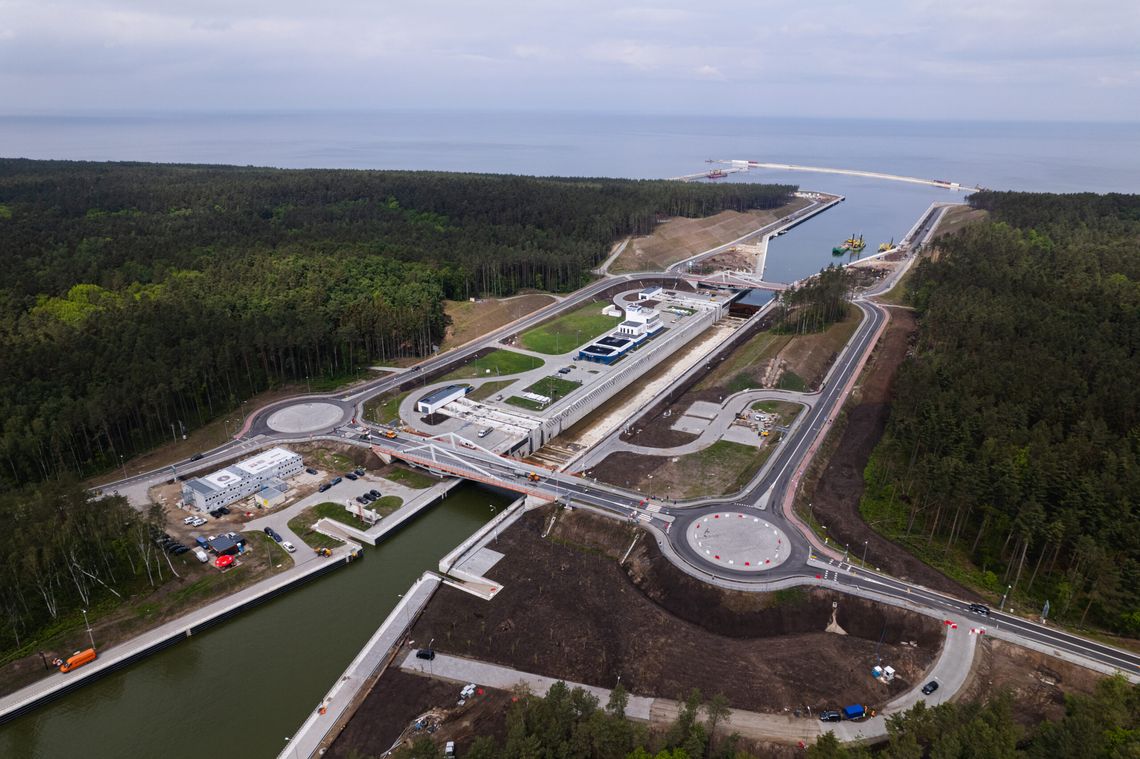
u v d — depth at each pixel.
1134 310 188.62
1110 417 138.75
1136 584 103.38
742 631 109.19
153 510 128.62
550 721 80.50
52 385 159.50
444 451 166.38
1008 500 118.94
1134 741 74.00
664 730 89.31
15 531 112.44
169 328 190.12
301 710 98.19
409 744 87.94
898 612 109.25
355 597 122.12
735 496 143.38
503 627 110.25
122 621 112.06
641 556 125.88
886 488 144.12
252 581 123.38
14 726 96.94
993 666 100.62
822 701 94.81
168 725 96.00
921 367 173.25
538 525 139.12
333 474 161.38
